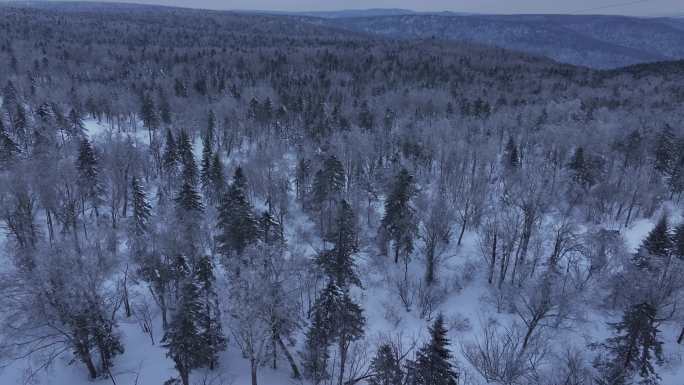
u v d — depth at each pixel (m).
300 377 34.09
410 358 36.00
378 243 52.47
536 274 46.00
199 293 32.56
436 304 44.25
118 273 39.72
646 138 81.94
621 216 63.72
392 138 93.44
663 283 31.53
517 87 169.75
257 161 65.31
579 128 84.88
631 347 30.30
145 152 74.38
